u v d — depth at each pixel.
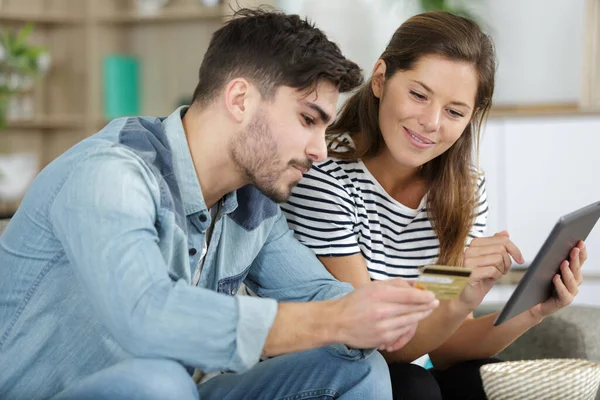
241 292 2.15
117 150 1.45
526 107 4.40
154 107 4.93
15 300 1.50
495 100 4.53
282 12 1.66
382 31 4.73
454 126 1.89
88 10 4.80
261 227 1.80
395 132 1.90
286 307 1.41
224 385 1.75
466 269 1.42
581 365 1.68
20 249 1.50
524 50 4.48
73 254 1.39
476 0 4.50
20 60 4.42
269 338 1.39
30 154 4.62
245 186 1.76
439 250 2.04
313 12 4.75
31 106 4.86
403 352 1.93
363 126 2.02
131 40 4.94
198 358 1.37
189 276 1.59
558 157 4.04
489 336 2.00
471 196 2.05
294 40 1.53
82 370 1.50
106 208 1.37
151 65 4.91
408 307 1.41
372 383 1.65
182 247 1.55
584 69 4.19
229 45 1.58
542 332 2.15
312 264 1.84
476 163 2.09
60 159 1.50
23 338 1.49
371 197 2.01
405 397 1.72
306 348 1.40
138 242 1.36
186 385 1.37
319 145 1.56
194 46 4.84
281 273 1.85
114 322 1.35
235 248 1.76
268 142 1.55
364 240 2.00
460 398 1.95
